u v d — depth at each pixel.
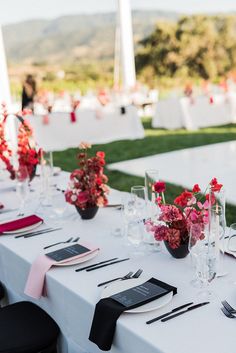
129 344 1.53
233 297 1.69
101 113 9.02
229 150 8.13
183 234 2.03
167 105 11.19
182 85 20.67
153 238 2.21
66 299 1.87
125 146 9.20
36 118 8.31
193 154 7.98
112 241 2.30
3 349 1.91
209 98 10.88
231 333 1.46
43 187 3.03
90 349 1.81
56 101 11.14
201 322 1.53
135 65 21.28
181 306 1.63
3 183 3.64
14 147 4.89
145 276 1.89
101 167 2.60
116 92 11.18
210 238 1.77
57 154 8.98
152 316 1.59
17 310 2.18
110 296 1.70
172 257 2.08
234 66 20.30
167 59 20.80
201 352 1.37
